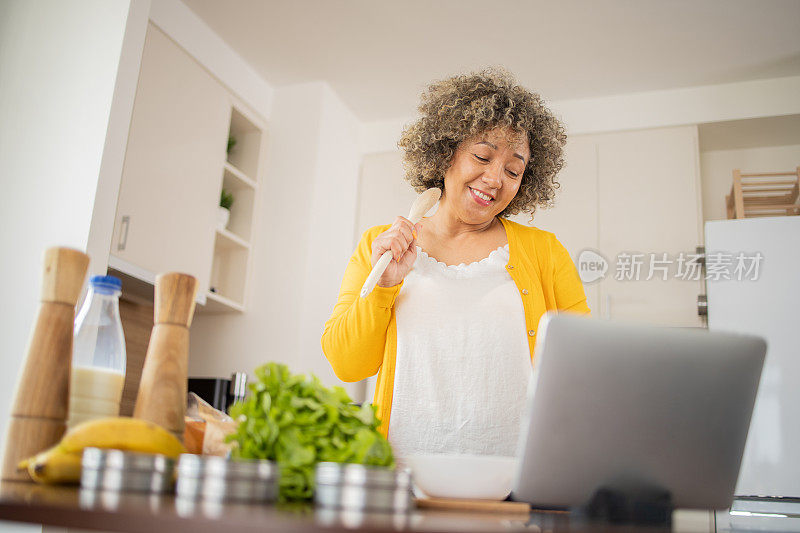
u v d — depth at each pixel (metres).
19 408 0.75
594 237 3.15
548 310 1.40
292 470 0.69
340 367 1.32
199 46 2.86
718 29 2.79
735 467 0.79
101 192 2.23
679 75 3.11
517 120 1.43
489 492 0.85
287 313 3.02
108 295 0.88
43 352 0.77
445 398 1.27
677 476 0.77
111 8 2.38
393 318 1.34
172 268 2.61
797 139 3.25
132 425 0.71
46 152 2.32
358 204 3.54
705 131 3.22
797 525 2.32
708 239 2.76
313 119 3.26
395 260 1.22
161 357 0.82
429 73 3.19
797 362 2.54
